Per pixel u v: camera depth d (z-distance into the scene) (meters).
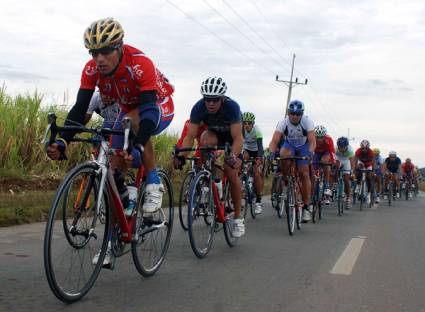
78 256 2.89
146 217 3.58
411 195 20.75
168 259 4.27
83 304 2.83
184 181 6.20
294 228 6.61
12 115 8.81
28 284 3.16
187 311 2.81
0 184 7.52
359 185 12.29
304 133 6.95
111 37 2.94
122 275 3.59
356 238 6.05
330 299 3.20
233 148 4.60
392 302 3.20
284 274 3.85
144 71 3.20
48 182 8.28
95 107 4.61
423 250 5.31
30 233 4.90
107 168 3.01
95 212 2.96
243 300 3.08
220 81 4.51
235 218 5.02
